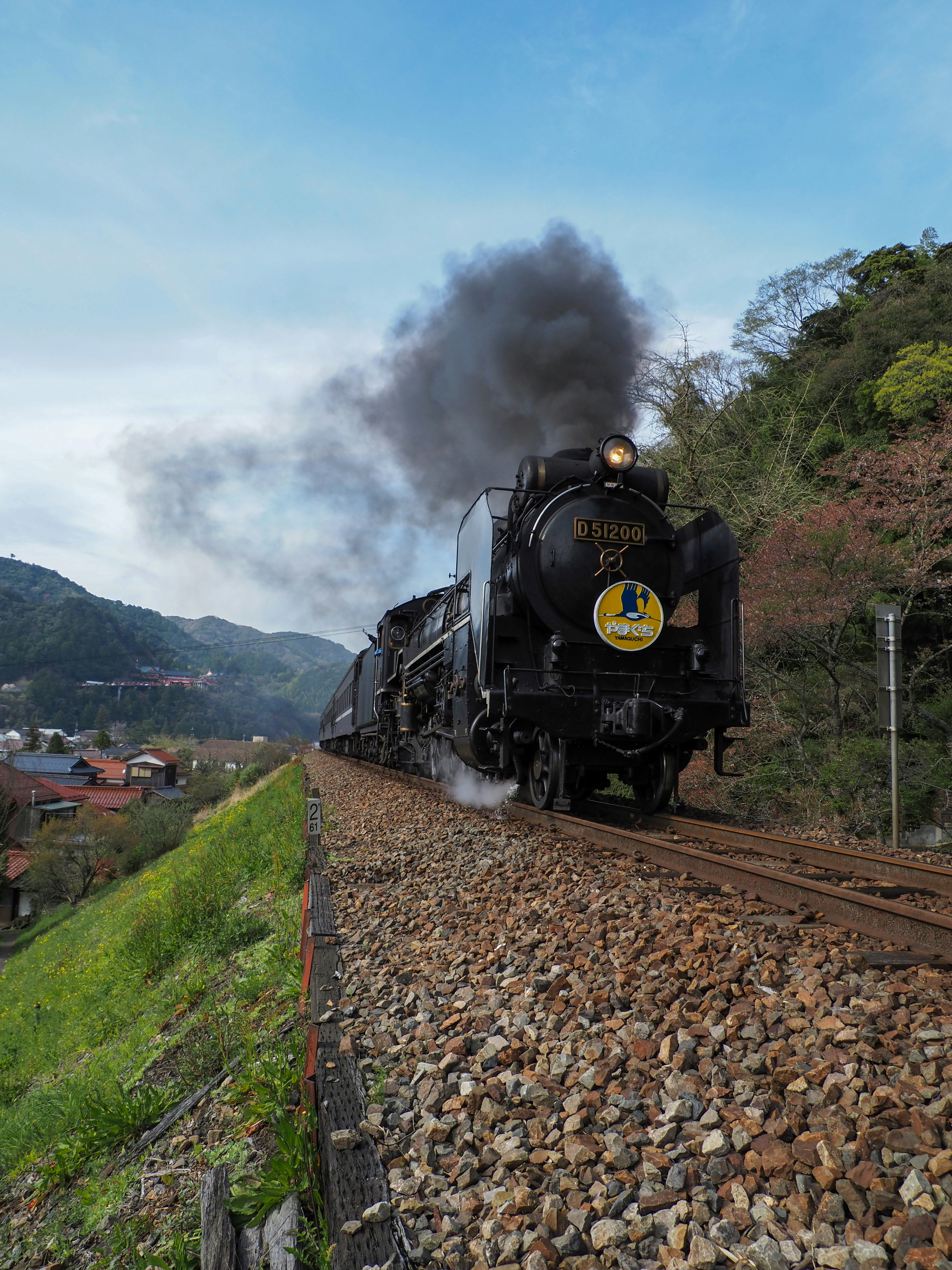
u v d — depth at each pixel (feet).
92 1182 12.70
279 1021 13.89
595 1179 7.51
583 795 30.71
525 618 26.30
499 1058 10.09
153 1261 8.74
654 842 19.10
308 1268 7.43
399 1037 11.34
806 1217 6.53
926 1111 7.39
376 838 28.60
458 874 20.58
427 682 39.52
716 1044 9.34
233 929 23.76
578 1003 11.16
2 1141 18.54
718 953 12.07
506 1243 6.79
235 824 64.90
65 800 173.17
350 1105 9.36
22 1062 30.40
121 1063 18.61
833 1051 8.73
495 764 29.07
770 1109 8.02
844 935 12.91
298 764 104.53
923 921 12.11
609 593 25.45
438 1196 7.78
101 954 40.27
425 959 14.51
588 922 14.49
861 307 70.79
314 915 17.42
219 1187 8.84
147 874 77.77
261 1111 10.80
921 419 49.01
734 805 39.65
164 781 242.58
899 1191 6.52
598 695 24.79
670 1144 7.75
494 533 26.02
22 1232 13.20
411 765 49.96
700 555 27.99
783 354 74.18
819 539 37.58
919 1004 9.78
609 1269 6.45
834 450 58.75
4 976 66.03
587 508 25.96
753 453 59.16
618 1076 9.18
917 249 73.77
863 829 33.14
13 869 126.00
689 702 24.94
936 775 34.42
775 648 44.47
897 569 38.40
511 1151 8.08
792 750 40.93
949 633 43.09
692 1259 6.28
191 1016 18.63
